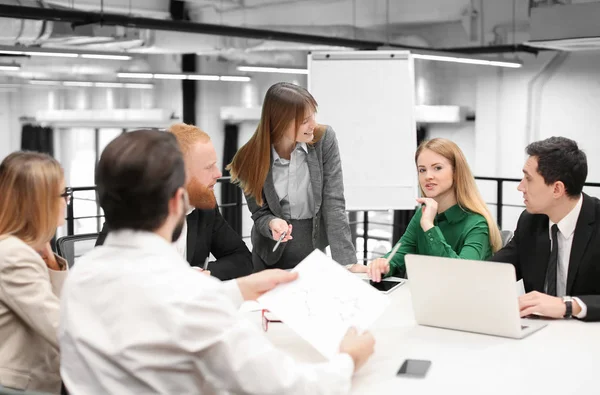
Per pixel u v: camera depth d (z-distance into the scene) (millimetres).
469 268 1784
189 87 8836
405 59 4945
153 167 1212
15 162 1772
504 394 1420
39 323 1679
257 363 1191
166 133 1295
